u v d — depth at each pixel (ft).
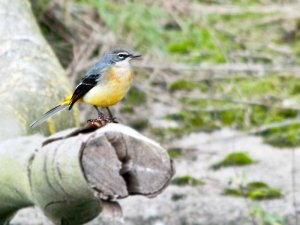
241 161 46.06
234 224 39.37
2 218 30.40
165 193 42.75
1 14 39.88
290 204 41.11
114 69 33.24
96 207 25.48
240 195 42.37
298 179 43.70
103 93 33.09
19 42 38.04
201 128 50.21
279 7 60.64
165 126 50.03
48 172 23.89
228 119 51.03
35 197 25.40
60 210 25.11
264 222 39.22
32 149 26.84
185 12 58.34
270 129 49.67
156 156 23.16
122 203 41.83
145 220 40.04
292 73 54.80
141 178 23.12
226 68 54.60
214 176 44.57
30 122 33.81
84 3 54.95
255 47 57.52
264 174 44.57
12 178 27.09
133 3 55.47
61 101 35.50
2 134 32.30
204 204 41.47
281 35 59.16
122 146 22.95
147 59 53.83
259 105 52.01
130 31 54.29
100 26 54.13
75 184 23.11
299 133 48.98
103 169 22.82
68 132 24.20
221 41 57.77
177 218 40.22
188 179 43.98
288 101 52.49
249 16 60.44
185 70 54.54
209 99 52.75
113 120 33.45
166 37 57.16
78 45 52.95
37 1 51.52
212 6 59.88
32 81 35.27
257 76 54.75
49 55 37.86
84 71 51.37
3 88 34.94
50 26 53.11
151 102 52.16
